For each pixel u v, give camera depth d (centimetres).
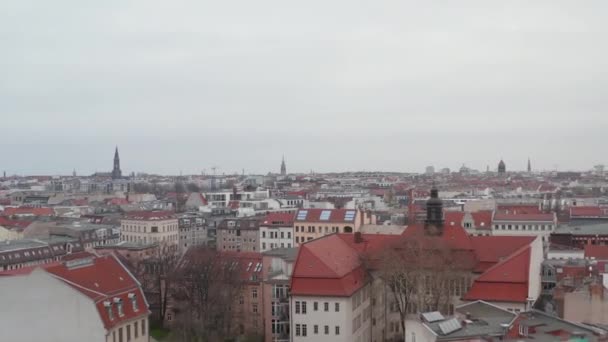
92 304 12781
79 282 13200
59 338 12900
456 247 16525
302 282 15288
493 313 11925
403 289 15812
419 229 17600
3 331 13075
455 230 17312
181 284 18125
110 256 14925
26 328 13000
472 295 14525
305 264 15488
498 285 14462
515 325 10219
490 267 15850
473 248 16675
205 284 17762
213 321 17475
